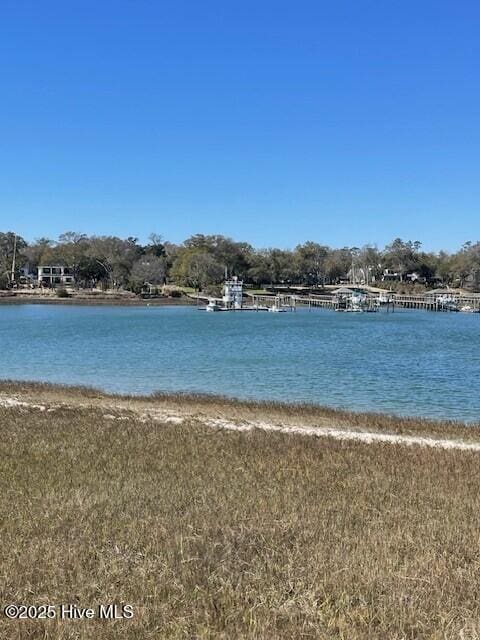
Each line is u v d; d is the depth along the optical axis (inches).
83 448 572.7
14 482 426.3
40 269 7234.3
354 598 246.2
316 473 493.7
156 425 737.6
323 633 216.5
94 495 391.2
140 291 6579.7
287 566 275.1
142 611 228.7
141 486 426.3
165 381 1371.8
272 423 832.9
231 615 228.1
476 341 2593.5
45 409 860.0
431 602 243.0
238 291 5812.0
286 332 3080.7
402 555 296.8
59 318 4025.6
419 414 1026.7
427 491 442.3
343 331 3201.3
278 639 211.9
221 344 2333.9
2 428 683.4
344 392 1244.5
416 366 1672.0
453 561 291.4
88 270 7199.8
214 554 289.3
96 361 1754.4
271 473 486.6
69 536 309.6
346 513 370.9
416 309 6087.6
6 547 292.7
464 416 1016.2
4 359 1790.1
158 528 323.3
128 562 278.1
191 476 466.3
